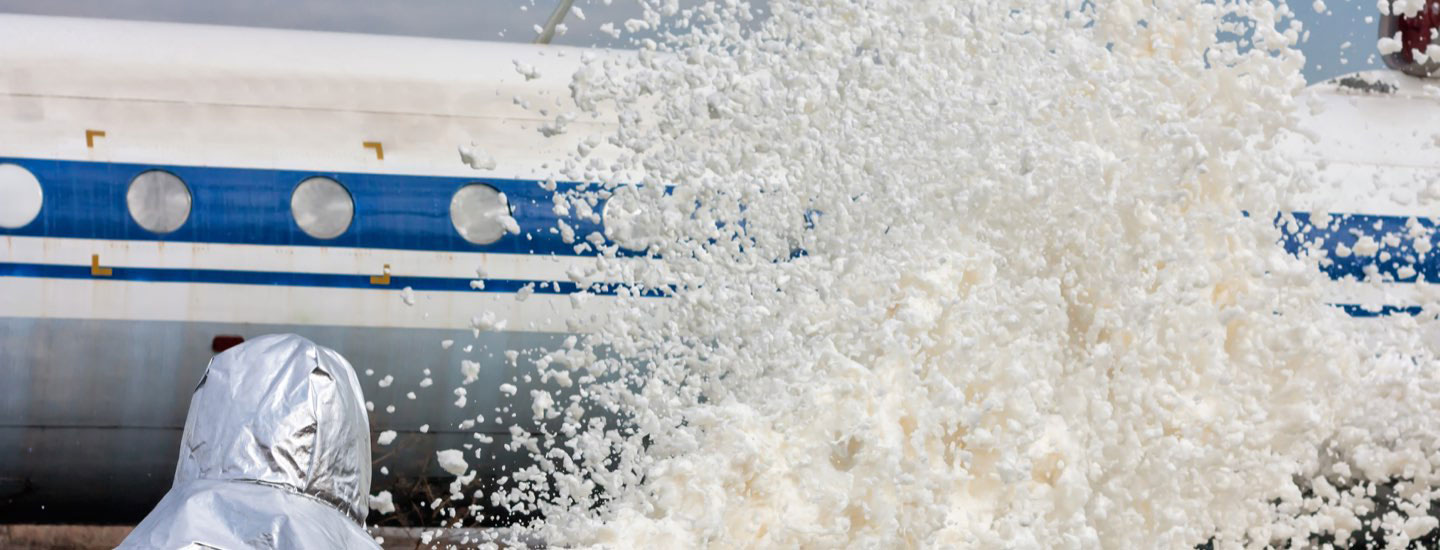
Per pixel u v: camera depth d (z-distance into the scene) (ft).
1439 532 11.02
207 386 5.83
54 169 17.83
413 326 18.56
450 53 19.54
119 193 17.95
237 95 18.54
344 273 18.43
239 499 5.45
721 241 10.11
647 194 10.05
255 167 18.31
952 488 8.48
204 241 18.12
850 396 8.38
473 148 9.76
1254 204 9.75
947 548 8.25
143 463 18.63
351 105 18.78
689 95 9.79
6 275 17.63
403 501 19.15
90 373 17.93
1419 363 10.54
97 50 18.45
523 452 18.99
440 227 18.67
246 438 5.62
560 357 9.75
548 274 18.83
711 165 9.78
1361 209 20.13
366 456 6.10
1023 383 8.55
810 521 8.10
